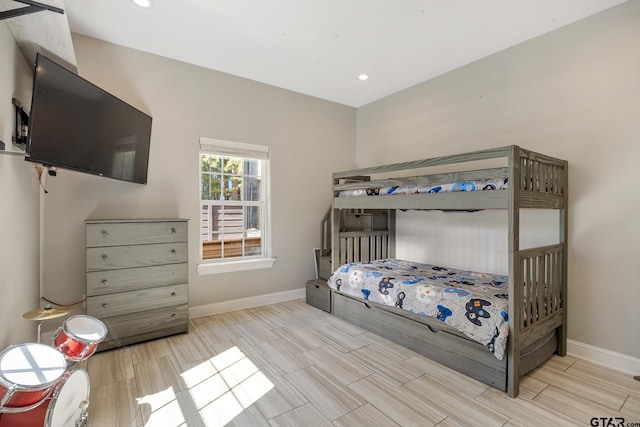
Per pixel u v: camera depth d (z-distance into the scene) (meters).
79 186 2.93
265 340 3.00
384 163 4.54
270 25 2.76
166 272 3.03
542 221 2.89
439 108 3.81
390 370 2.46
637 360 2.41
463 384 2.27
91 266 2.67
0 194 1.69
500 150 2.27
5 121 1.81
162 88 3.34
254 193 4.12
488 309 2.28
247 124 3.92
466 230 3.57
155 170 3.31
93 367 2.47
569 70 2.75
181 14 2.60
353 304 3.42
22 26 1.85
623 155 2.49
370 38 2.97
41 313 1.85
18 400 1.26
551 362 2.60
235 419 1.89
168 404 2.03
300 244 4.41
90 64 2.97
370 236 4.19
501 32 2.87
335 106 4.74
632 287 2.45
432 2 2.43
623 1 2.44
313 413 1.94
